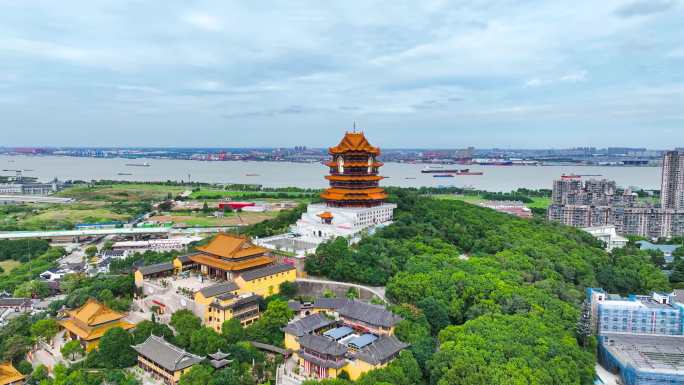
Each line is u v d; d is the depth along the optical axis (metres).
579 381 158.12
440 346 169.62
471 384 141.88
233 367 153.50
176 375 149.50
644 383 178.75
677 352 197.12
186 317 178.12
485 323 175.75
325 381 141.38
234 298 188.62
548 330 177.12
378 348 156.38
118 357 162.50
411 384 149.62
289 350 169.00
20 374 162.00
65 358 167.38
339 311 184.25
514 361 151.38
